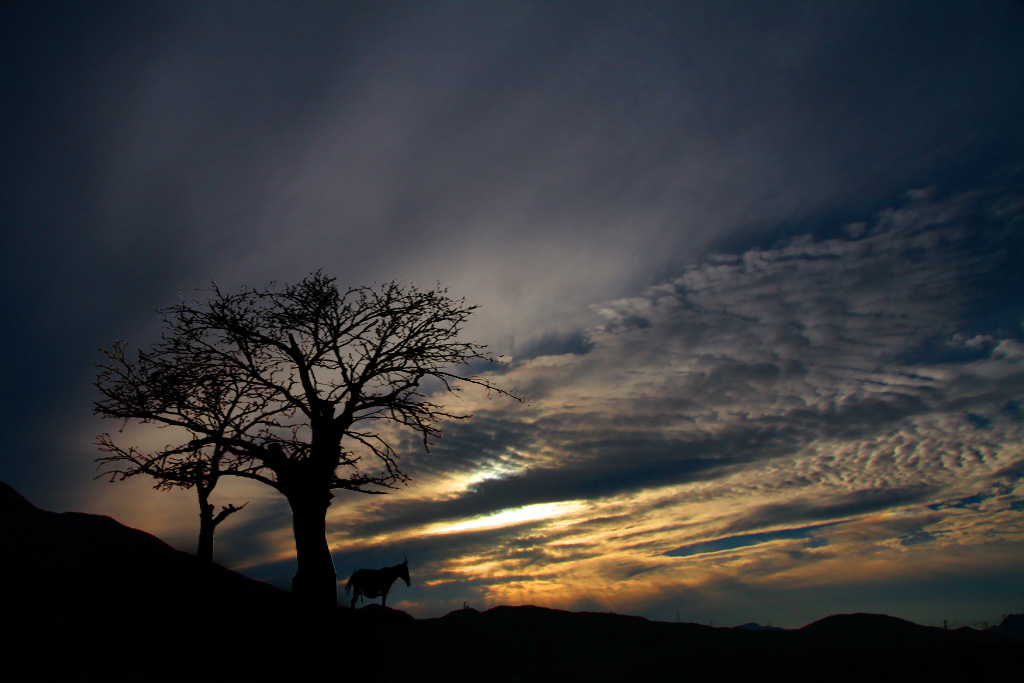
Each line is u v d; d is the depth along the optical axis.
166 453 19.11
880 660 16.34
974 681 14.03
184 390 19.20
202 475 19.77
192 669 13.73
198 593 19.39
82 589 18.41
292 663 15.84
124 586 18.73
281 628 17.84
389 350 20.23
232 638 16.81
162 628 16.45
